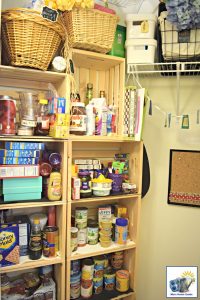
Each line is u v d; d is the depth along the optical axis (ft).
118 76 4.88
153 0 5.46
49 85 4.70
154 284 5.98
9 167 3.80
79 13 3.91
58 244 4.43
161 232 5.89
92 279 4.81
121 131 4.77
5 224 4.01
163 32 4.64
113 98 5.07
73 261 4.62
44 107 4.26
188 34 4.55
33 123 3.96
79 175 4.51
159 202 5.84
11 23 3.43
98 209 5.17
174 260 5.89
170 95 5.65
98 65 4.93
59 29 3.78
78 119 4.27
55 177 4.11
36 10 3.51
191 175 5.62
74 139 4.15
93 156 5.29
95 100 4.72
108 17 4.16
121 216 5.20
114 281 5.06
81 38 3.98
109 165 5.24
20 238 4.23
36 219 4.40
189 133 5.62
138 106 4.65
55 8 3.74
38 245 4.19
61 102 3.93
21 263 4.02
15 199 3.94
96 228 4.90
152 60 4.69
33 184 4.06
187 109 5.62
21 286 4.45
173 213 5.81
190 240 5.78
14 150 3.84
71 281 4.60
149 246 5.93
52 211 4.59
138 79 5.57
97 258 5.00
